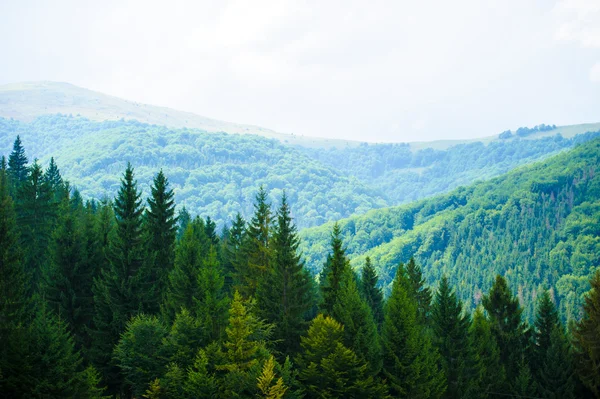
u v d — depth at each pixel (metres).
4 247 44.47
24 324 42.72
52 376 33.81
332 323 45.31
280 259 54.47
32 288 58.66
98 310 50.50
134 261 53.78
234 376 38.41
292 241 55.72
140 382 40.66
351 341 47.50
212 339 43.16
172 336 42.41
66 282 52.72
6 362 33.31
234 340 40.03
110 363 46.72
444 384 54.62
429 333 59.38
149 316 45.75
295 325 51.75
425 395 46.72
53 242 55.34
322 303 55.31
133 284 51.88
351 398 43.53
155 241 60.31
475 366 56.44
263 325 45.59
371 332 48.25
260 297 53.81
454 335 57.47
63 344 35.84
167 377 39.03
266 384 37.12
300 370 46.62
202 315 44.78
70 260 54.50
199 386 37.81
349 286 50.28
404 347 48.00
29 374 33.41
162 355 41.41
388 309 50.88
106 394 47.50
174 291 52.06
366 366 44.62
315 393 43.66
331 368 43.31
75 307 53.31
